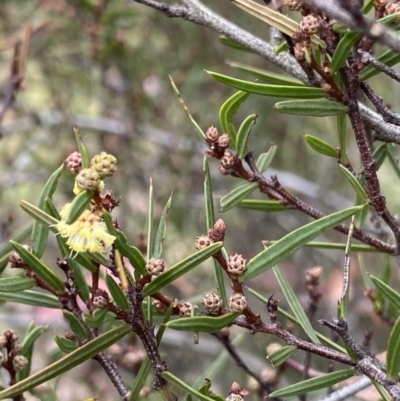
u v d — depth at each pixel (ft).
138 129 3.52
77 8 3.15
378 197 1.31
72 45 3.54
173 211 3.75
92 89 3.81
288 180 3.54
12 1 3.43
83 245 1.19
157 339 1.27
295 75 1.41
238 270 1.24
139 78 3.51
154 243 1.31
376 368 1.25
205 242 1.25
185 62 3.69
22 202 1.22
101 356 1.34
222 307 1.27
